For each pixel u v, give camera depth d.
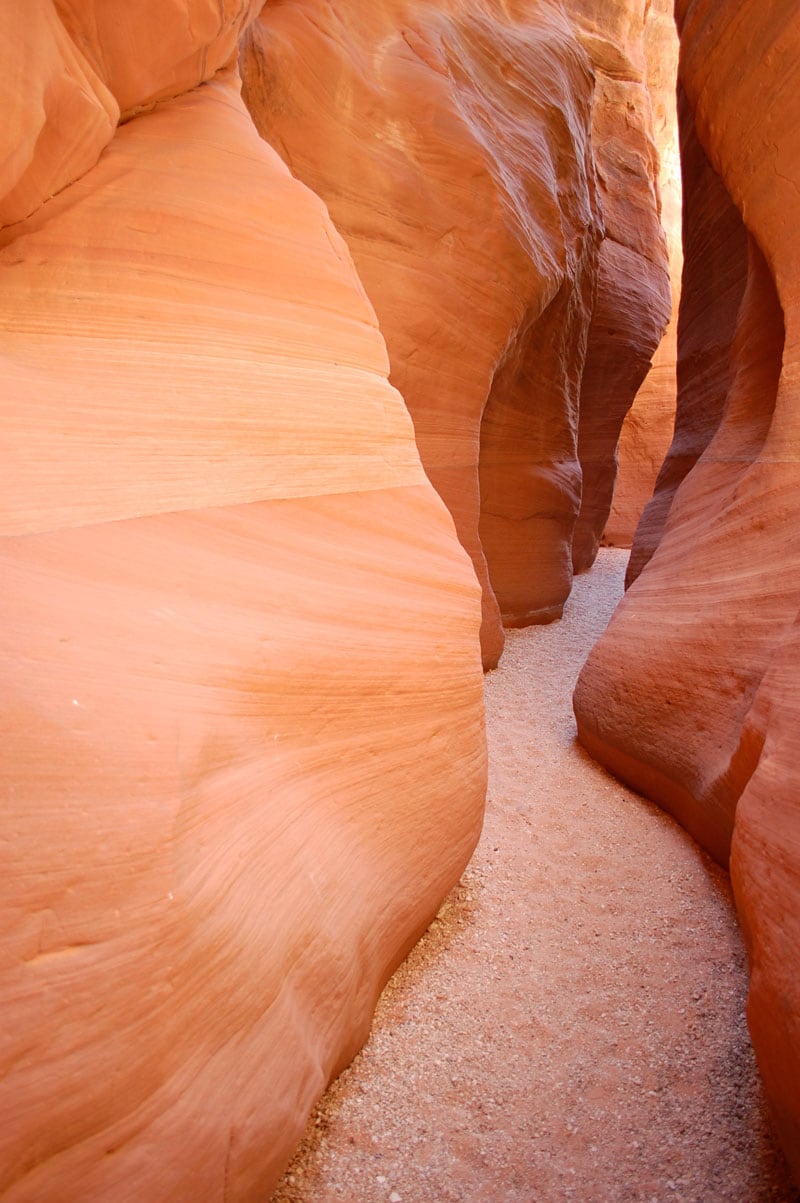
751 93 4.07
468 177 5.86
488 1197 2.16
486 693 6.42
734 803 3.47
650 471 14.64
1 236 2.43
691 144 7.10
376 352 3.11
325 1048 2.23
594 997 2.97
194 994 1.70
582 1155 2.30
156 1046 1.58
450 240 5.81
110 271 2.47
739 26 4.14
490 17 7.27
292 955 2.07
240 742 2.06
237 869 1.91
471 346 6.04
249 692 2.13
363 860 2.55
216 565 2.23
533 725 5.79
